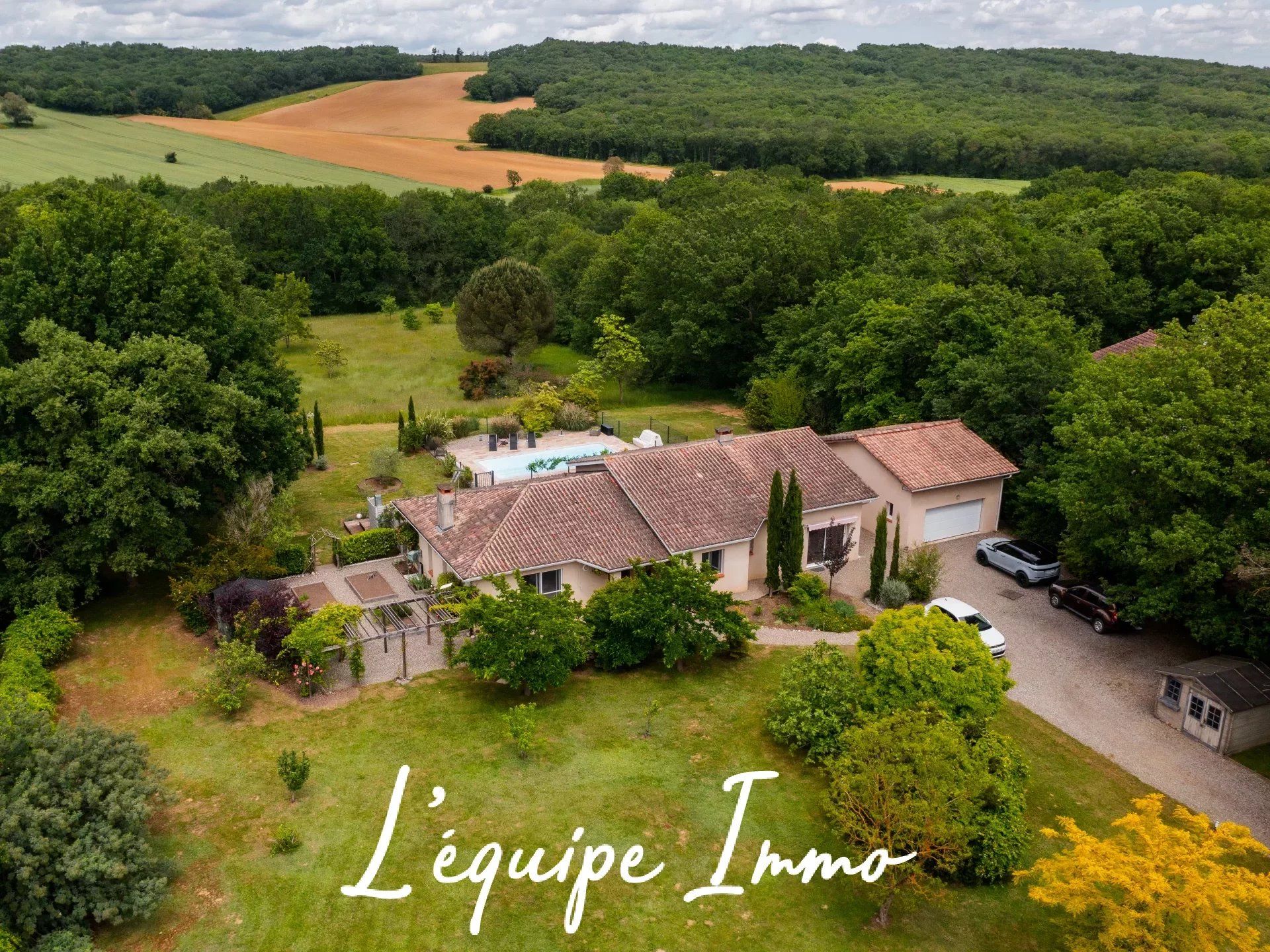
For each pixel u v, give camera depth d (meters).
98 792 19.39
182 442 31.36
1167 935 16.25
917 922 20.02
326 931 19.05
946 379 45.47
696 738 26.22
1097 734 27.08
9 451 30.84
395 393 67.12
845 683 25.55
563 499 34.22
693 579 29.12
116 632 31.64
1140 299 58.22
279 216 103.06
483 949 18.78
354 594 34.34
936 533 41.03
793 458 39.28
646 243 77.56
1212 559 27.25
